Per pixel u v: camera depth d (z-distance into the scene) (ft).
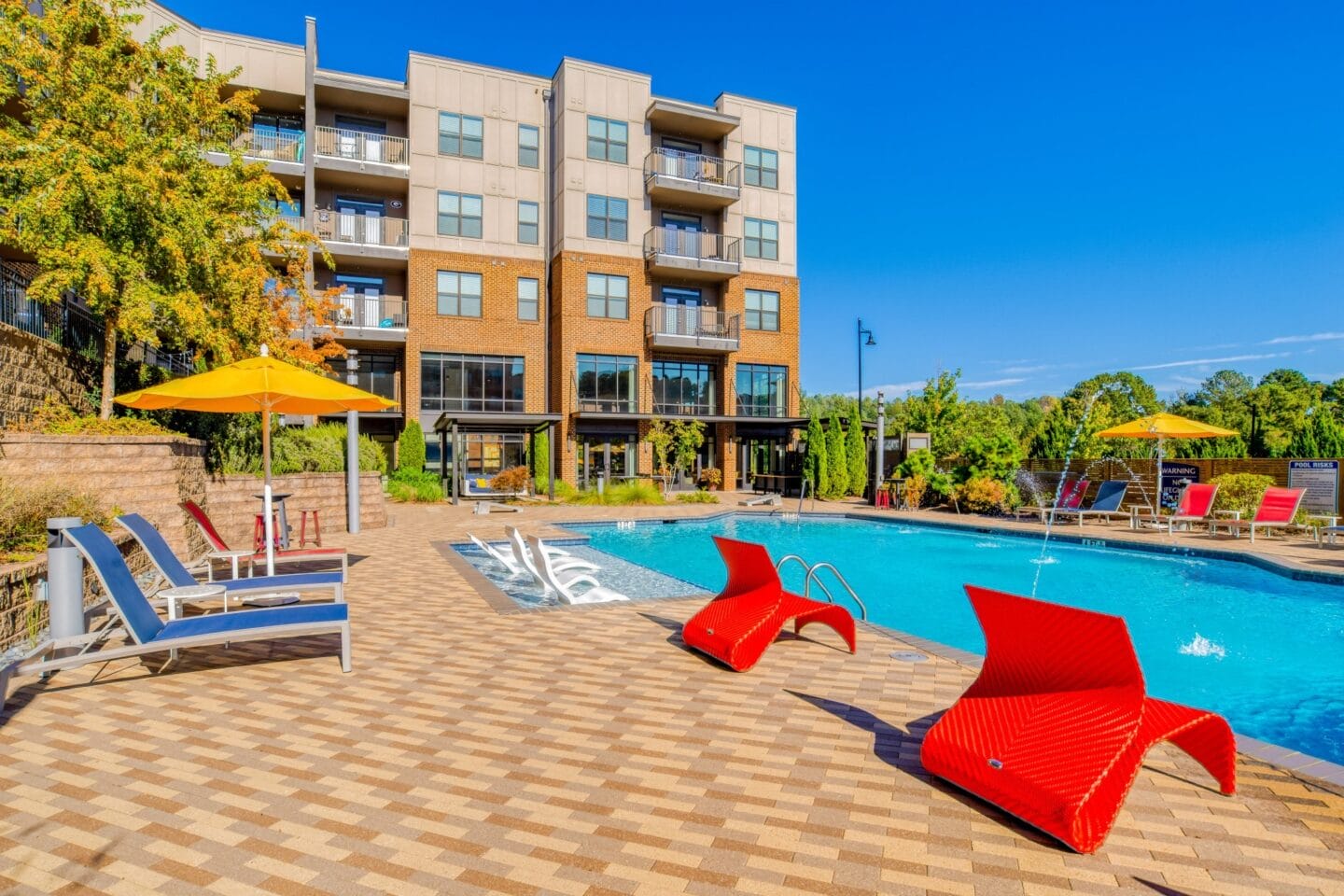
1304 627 26.66
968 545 50.37
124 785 11.15
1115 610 29.48
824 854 9.32
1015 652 11.48
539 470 82.48
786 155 103.96
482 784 11.27
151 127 41.50
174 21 76.74
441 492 77.36
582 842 9.56
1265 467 54.34
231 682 16.42
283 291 63.93
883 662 18.52
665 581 32.07
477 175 89.25
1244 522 44.96
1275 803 10.82
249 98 46.37
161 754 12.34
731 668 17.76
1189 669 21.59
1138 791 11.25
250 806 10.48
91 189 33.58
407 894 8.36
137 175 34.32
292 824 9.97
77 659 14.49
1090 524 55.57
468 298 88.63
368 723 13.87
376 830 9.83
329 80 81.25
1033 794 9.78
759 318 102.01
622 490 76.69
